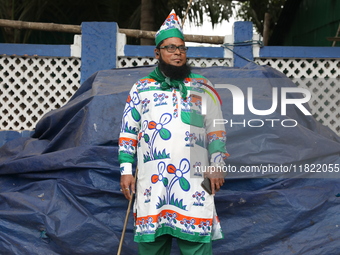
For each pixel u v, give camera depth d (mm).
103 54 5500
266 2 13320
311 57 5465
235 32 5488
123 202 3729
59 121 4465
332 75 5512
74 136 4254
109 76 4680
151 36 5820
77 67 5590
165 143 3037
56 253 3621
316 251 3486
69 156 3930
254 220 3621
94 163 3908
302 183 3826
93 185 3814
